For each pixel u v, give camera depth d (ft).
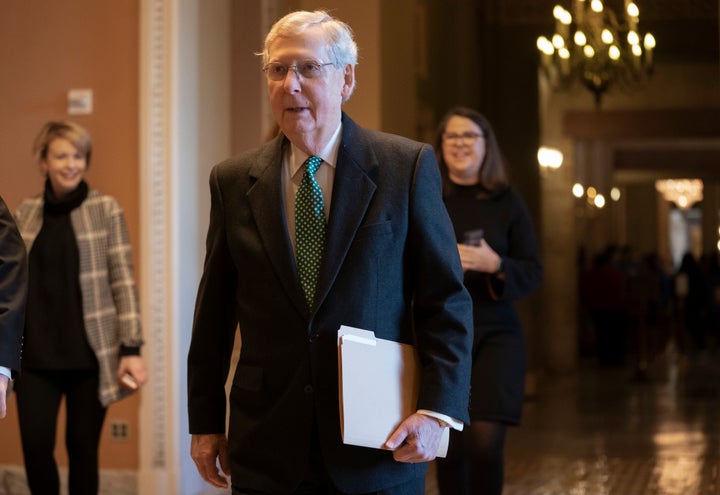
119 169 21.88
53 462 16.58
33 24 22.38
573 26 39.09
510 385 14.99
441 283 9.39
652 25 46.26
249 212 9.56
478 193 15.81
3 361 11.00
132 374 16.72
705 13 45.80
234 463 9.46
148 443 21.61
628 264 69.00
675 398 41.83
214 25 23.31
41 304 16.63
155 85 21.59
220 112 23.62
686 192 120.06
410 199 9.43
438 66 37.50
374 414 8.96
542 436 31.58
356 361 8.91
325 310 9.16
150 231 21.52
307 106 9.27
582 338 63.77
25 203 17.12
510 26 48.44
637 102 62.64
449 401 9.08
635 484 23.57
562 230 54.13
